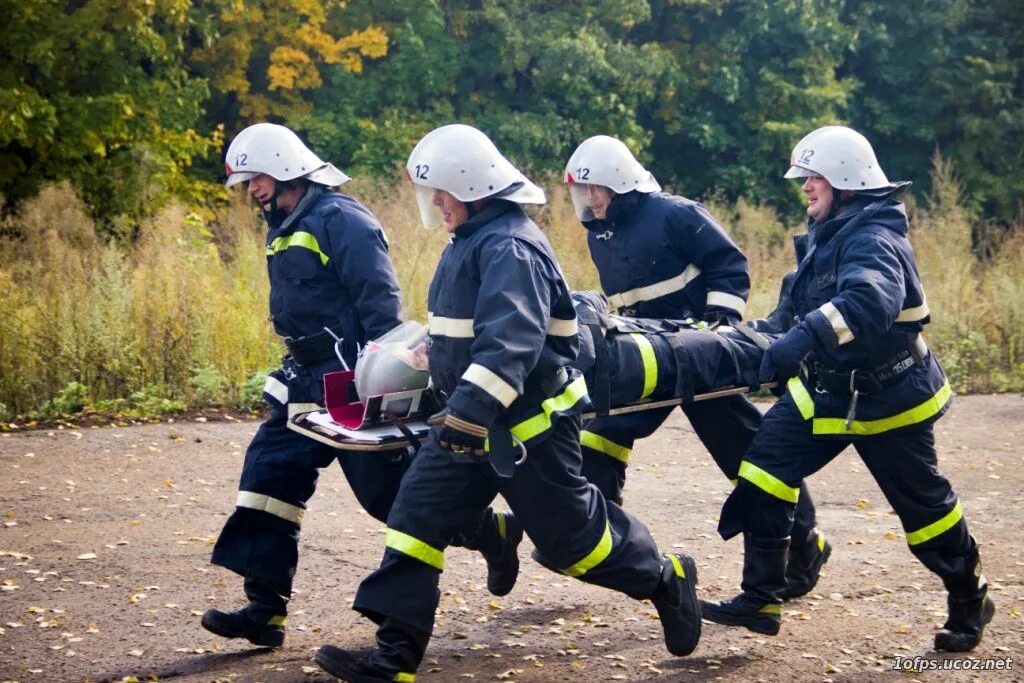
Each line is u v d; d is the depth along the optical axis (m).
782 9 22.39
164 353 9.73
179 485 7.16
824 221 4.68
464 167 3.90
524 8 21.55
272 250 4.66
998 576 5.63
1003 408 9.83
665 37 23.67
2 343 9.34
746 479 4.69
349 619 5.03
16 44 16.59
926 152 24.97
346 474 4.71
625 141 21.83
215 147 20.50
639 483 7.45
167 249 11.33
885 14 24.19
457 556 5.89
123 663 4.50
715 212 16.34
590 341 4.61
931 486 4.61
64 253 11.31
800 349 4.23
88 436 8.30
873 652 4.66
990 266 13.34
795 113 23.33
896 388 4.54
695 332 5.02
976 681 4.36
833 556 5.99
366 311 4.51
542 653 4.64
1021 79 25.20
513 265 3.74
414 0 20.64
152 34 17.38
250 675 4.39
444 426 3.66
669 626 4.34
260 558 4.59
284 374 4.71
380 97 21.06
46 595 5.24
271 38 19.67
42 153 16.92
